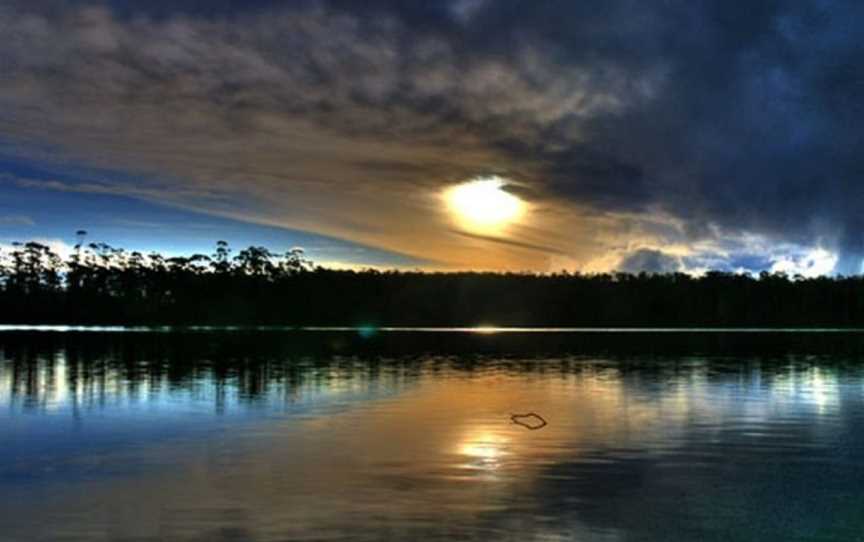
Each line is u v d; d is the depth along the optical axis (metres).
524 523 17.73
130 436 28.75
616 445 26.86
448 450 25.92
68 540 16.73
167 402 38.59
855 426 31.44
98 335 117.56
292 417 33.56
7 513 18.58
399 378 52.06
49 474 22.55
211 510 18.73
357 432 29.58
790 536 17.08
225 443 27.28
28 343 93.62
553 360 71.19
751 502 19.55
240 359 69.62
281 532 17.11
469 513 18.44
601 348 93.19
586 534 17.05
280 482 21.47
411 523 17.67
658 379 52.19
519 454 25.25
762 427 31.05
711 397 41.38
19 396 40.97
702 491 20.53
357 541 16.52
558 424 31.58
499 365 64.56
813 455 25.33
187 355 74.50
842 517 18.36
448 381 50.09
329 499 19.64
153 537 16.84
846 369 62.38
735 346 100.25
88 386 45.94
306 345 95.19
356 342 104.62
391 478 21.84
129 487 21.02
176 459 24.58
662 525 17.69
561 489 20.64
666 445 26.98
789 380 52.12
